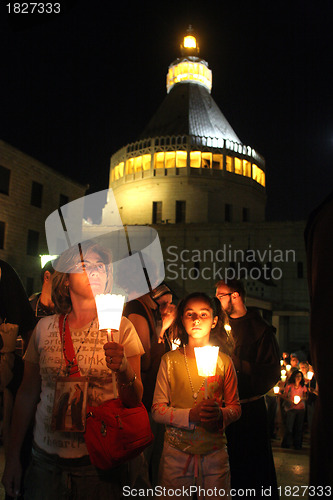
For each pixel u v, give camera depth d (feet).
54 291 9.93
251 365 14.26
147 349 13.47
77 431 8.75
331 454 4.97
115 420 8.77
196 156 202.28
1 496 15.56
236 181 204.85
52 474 8.93
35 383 10.08
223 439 10.99
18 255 122.01
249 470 13.64
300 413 31.89
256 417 14.08
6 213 118.62
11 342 12.41
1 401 12.38
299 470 23.08
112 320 8.33
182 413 10.68
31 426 11.12
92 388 9.17
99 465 8.60
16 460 9.75
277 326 127.65
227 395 11.50
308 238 6.13
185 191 198.80
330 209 5.59
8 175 120.57
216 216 197.88
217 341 13.23
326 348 5.16
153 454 14.73
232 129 237.86
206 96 238.27
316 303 5.44
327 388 5.10
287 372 45.52
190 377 11.30
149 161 207.82
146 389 14.03
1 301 12.71
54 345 9.46
